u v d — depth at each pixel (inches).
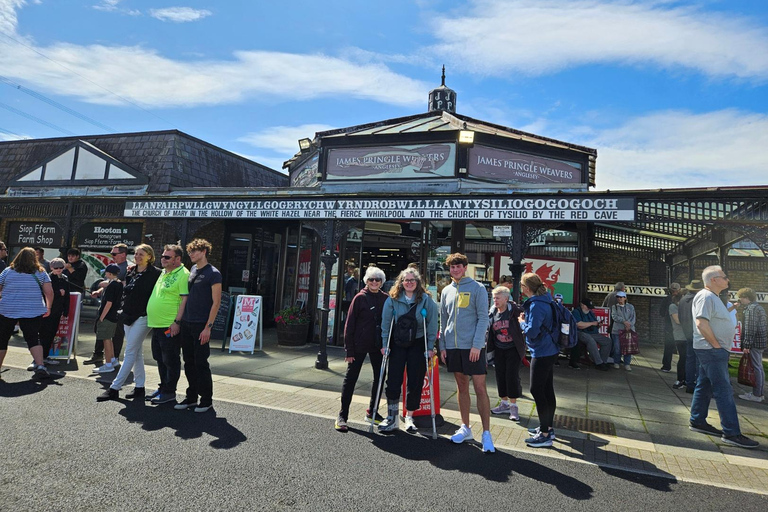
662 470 168.2
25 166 612.4
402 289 204.5
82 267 331.6
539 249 449.4
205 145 591.8
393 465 163.3
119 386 228.2
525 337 206.4
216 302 216.4
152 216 431.5
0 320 256.2
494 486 149.3
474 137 430.6
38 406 208.5
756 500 146.0
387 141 445.7
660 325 620.7
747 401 280.1
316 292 459.8
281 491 137.9
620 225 469.1
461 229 436.1
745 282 566.6
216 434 184.7
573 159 470.0
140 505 125.0
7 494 127.3
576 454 181.8
